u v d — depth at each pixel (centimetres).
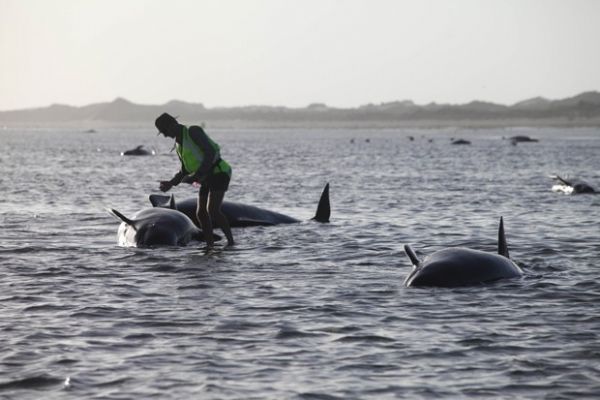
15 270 4859
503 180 13300
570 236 6425
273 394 2752
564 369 2997
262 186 11794
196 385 2834
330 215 7806
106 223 7138
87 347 3259
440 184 12281
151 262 5131
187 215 6681
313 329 3538
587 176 15038
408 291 4272
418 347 3272
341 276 4703
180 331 3503
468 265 4472
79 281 4541
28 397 2722
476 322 3647
